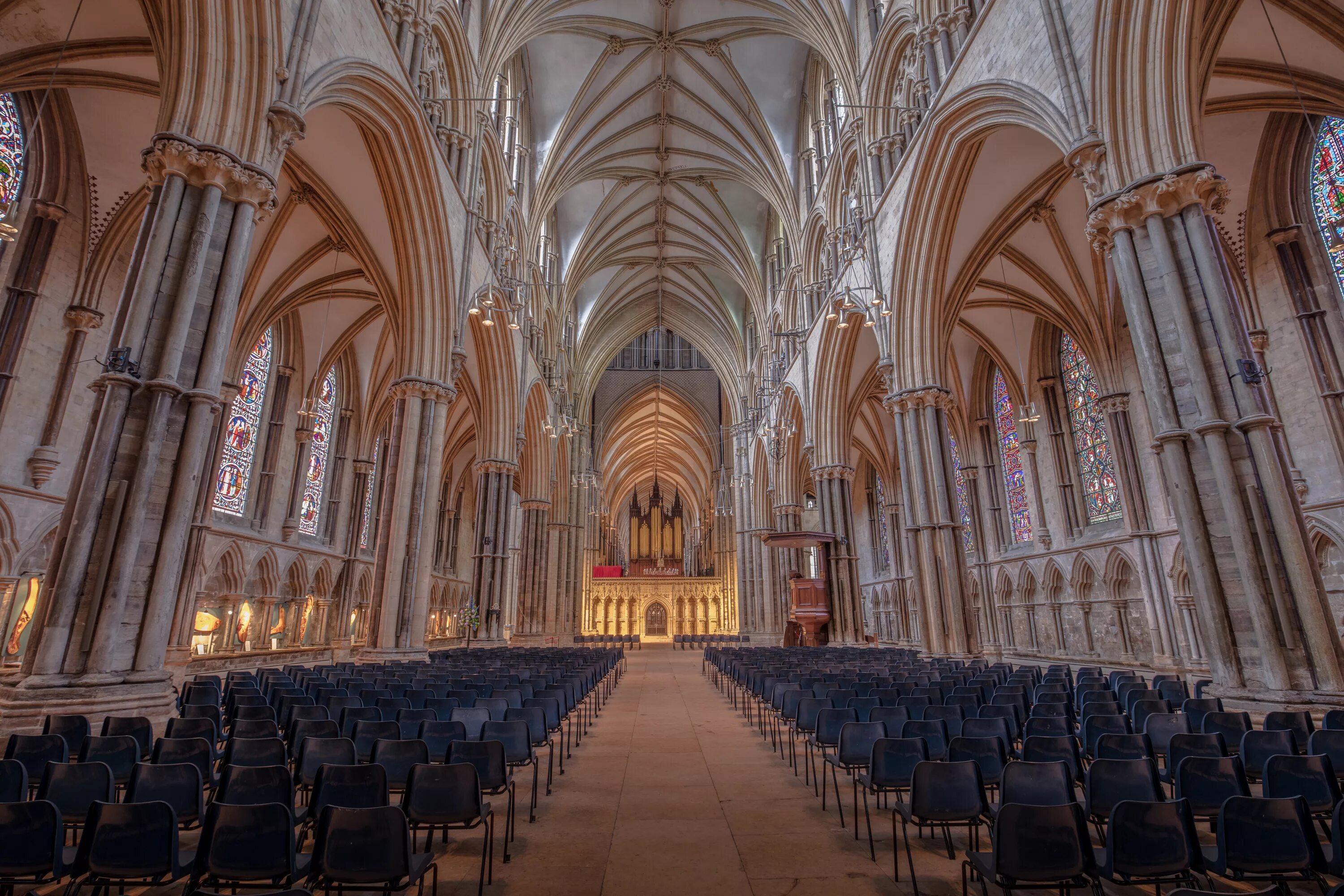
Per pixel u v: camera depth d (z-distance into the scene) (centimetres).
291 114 922
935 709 709
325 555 2475
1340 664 701
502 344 2356
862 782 538
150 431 745
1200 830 548
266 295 1852
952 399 1656
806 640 2380
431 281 1600
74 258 1398
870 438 3500
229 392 1734
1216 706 711
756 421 3766
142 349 758
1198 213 838
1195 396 805
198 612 1847
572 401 3984
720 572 4809
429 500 1553
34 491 1291
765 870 473
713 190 3284
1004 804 433
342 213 1661
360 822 353
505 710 701
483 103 1888
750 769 785
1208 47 1071
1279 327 1438
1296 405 1398
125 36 1168
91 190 1418
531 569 3141
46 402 1335
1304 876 384
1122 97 927
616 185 3225
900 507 3403
